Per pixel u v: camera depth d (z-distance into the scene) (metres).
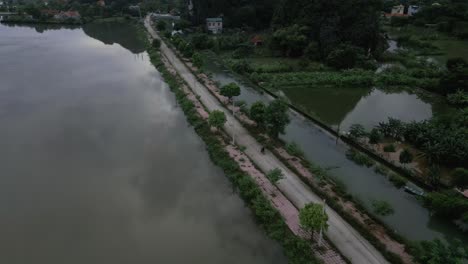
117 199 33.25
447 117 46.03
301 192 32.62
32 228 29.47
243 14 120.62
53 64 80.00
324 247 25.97
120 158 40.47
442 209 29.17
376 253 25.48
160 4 185.62
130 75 72.88
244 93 62.75
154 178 36.62
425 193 32.84
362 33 85.12
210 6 124.88
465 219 27.59
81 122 49.69
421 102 59.34
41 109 53.97
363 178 36.41
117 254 26.75
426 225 29.42
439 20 124.69
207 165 39.12
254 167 36.91
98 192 34.28
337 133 45.56
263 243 27.47
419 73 70.44
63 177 36.72
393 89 65.94
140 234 28.80
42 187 35.03
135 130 47.62
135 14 168.00
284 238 27.05
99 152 41.78
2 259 26.17
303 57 86.56
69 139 44.81
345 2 88.06
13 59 83.88
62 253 26.86
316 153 41.47
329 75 70.69
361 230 27.52
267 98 60.47
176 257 26.36
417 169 37.38
